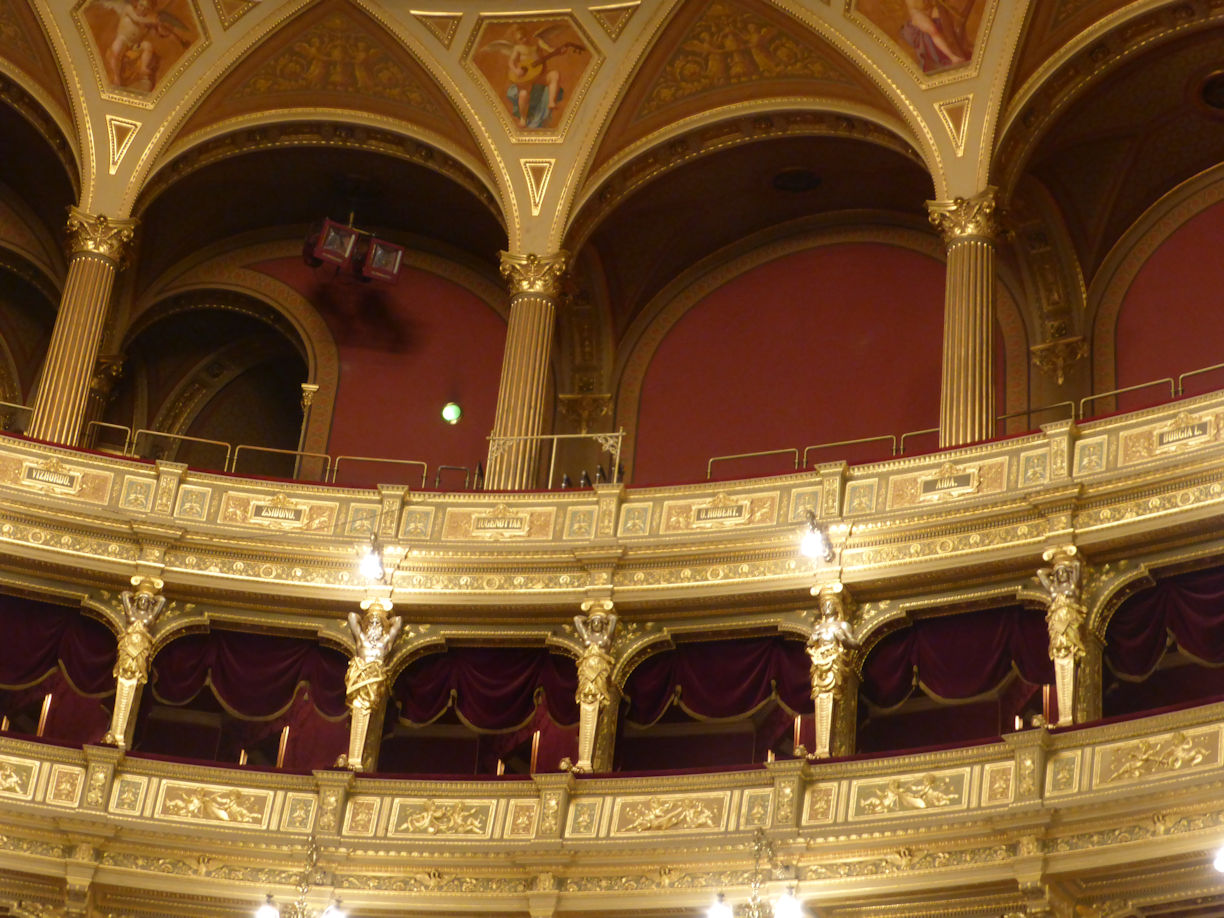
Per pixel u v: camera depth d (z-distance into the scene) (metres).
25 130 33.47
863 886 23.67
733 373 34.47
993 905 23.23
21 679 27.94
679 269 35.56
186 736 30.19
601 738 26.89
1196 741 22.56
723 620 27.33
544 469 34.47
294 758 28.64
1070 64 29.77
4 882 25.34
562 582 27.86
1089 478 25.34
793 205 34.59
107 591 28.28
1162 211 32.22
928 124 30.41
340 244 34.16
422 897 25.50
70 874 25.28
